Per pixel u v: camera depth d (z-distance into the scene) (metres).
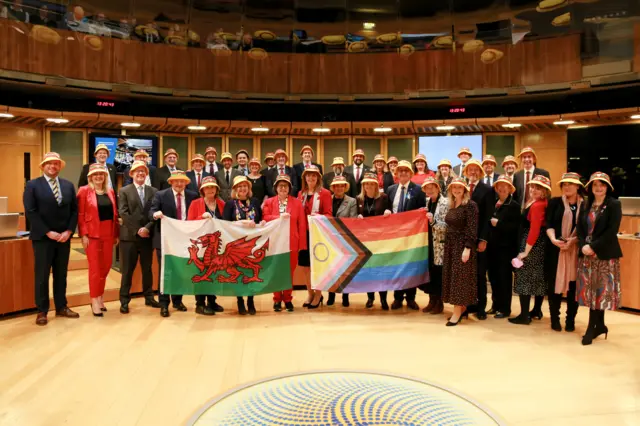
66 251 5.59
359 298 6.64
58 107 9.31
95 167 5.72
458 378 3.79
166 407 3.28
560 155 10.19
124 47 9.39
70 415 3.16
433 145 10.91
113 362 4.13
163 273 5.59
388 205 6.11
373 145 11.12
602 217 4.57
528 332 5.04
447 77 10.05
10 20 8.25
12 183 9.69
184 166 10.91
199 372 3.91
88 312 5.83
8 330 5.05
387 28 10.17
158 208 5.79
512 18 9.53
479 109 10.14
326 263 5.85
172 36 9.73
